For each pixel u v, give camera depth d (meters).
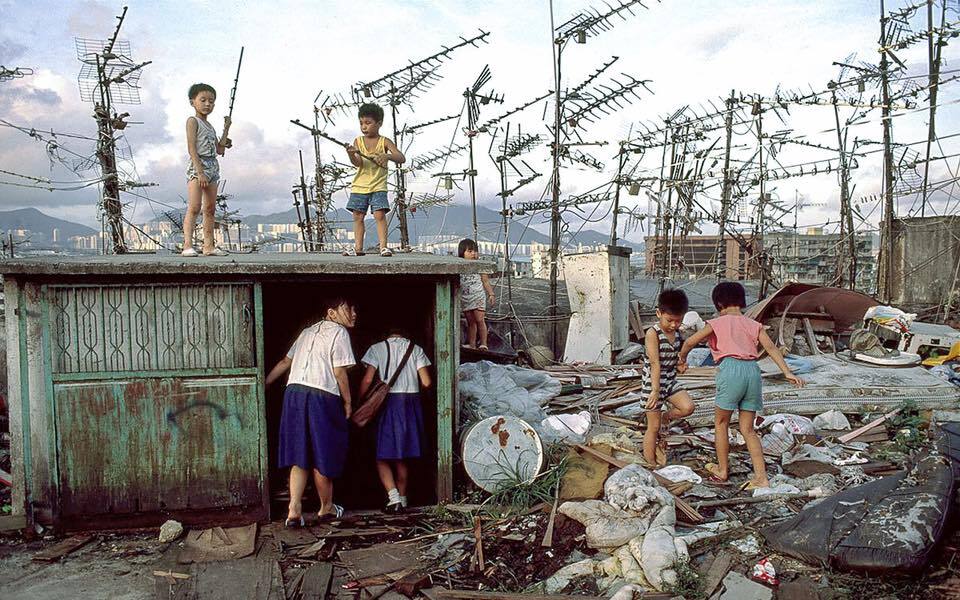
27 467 4.92
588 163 12.02
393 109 14.95
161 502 5.10
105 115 15.11
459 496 5.64
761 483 5.43
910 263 14.52
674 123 13.84
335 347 5.16
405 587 4.20
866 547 3.99
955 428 5.06
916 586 3.82
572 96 11.54
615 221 12.09
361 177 7.18
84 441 4.99
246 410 5.18
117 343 4.99
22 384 4.89
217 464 5.16
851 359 8.63
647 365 6.00
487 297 11.17
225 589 4.24
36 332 4.90
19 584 4.29
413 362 5.58
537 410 6.73
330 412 5.13
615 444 6.18
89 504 5.02
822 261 19.45
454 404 5.73
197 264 4.93
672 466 5.82
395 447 5.41
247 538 4.93
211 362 5.11
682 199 13.83
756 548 4.46
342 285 7.59
